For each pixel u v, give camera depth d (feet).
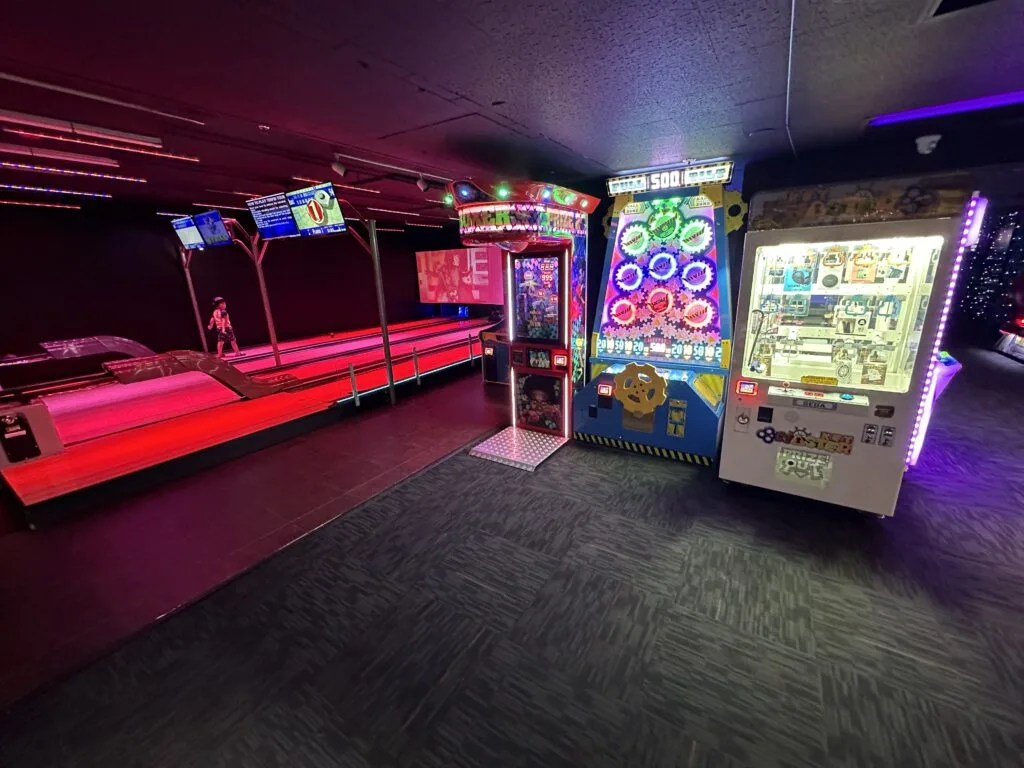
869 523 11.62
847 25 5.61
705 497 13.08
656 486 13.76
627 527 11.77
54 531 12.44
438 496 13.65
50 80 7.97
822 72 7.26
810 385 11.45
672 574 10.00
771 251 11.28
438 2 5.05
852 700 7.10
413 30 5.79
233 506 13.53
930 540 10.89
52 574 10.73
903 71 7.22
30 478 13.93
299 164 18.19
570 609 9.12
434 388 25.89
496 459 15.85
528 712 7.09
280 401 21.88
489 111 9.37
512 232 13.24
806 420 11.60
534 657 8.05
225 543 11.73
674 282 14.43
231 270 37.83
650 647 8.18
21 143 14.92
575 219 14.75
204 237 28.81
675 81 7.64
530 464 15.23
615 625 8.69
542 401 17.51
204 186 24.40
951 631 8.31
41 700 7.52
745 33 5.89
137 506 13.65
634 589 9.61
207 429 18.04
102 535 12.23
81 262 29.99
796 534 11.27
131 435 17.44
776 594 9.33
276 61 6.98
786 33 5.89
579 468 15.10
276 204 21.61
